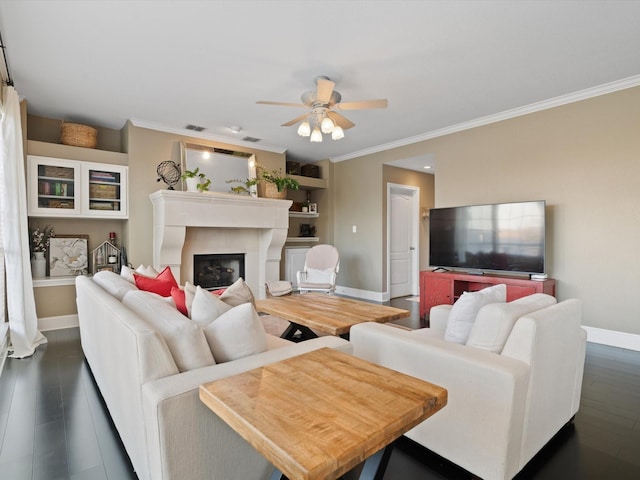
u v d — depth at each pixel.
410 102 3.86
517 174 4.14
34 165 3.89
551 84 3.43
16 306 3.16
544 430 1.69
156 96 3.70
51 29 2.50
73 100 3.82
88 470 1.63
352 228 6.36
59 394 2.39
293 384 1.12
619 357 3.18
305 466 0.72
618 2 2.22
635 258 3.39
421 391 1.07
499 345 1.62
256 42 2.68
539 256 3.78
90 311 2.38
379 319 2.75
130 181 4.44
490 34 2.57
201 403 1.19
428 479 1.58
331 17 2.37
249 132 4.94
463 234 4.44
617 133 3.47
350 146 5.74
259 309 3.19
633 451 1.78
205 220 4.61
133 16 2.36
